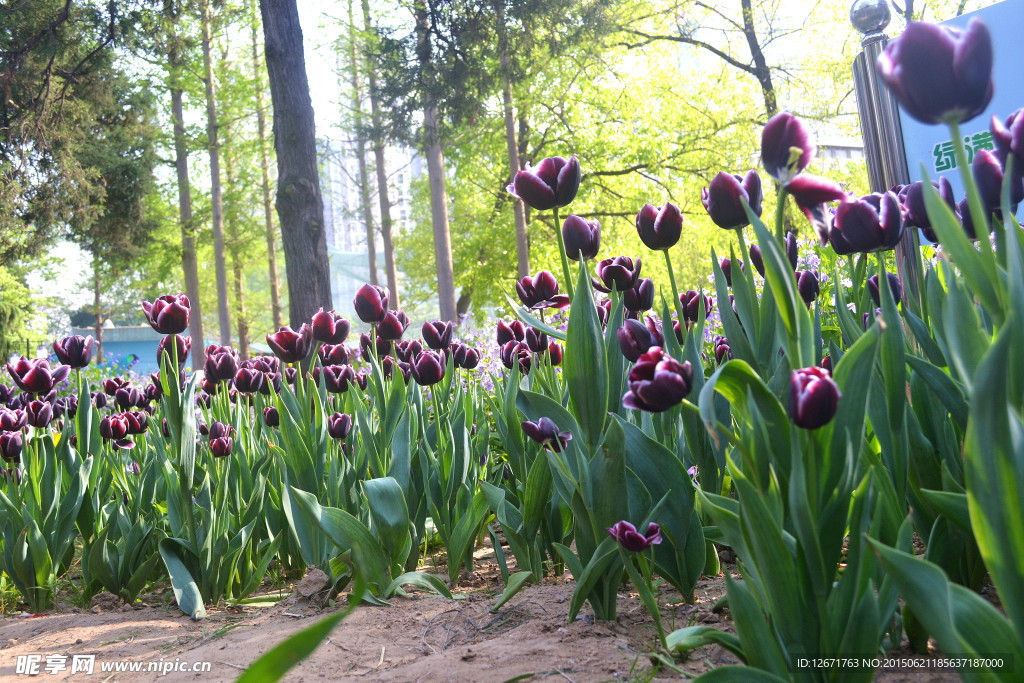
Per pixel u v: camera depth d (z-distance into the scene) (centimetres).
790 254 234
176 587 295
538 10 1717
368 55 1925
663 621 211
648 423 245
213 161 2977
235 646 243
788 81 2483
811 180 133
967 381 119
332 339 336
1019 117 141
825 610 130
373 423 359
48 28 1852
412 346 370
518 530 277
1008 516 105
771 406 133
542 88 2259
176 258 3177
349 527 271
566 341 216
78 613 319
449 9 1712
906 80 112
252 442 379
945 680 148
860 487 135
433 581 277
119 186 2773
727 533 151
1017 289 115
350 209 3158
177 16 1900
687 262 3088
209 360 349
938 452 187
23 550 326
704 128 2453
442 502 318
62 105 2062
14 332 2491
